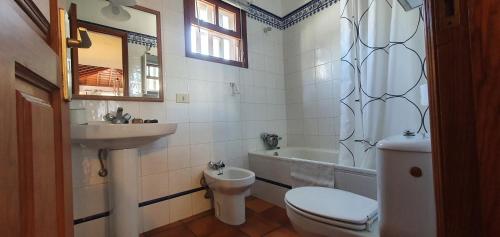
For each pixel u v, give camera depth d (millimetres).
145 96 1794
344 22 1962
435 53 365
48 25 526
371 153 1721
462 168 336
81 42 699
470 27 325
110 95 1644
